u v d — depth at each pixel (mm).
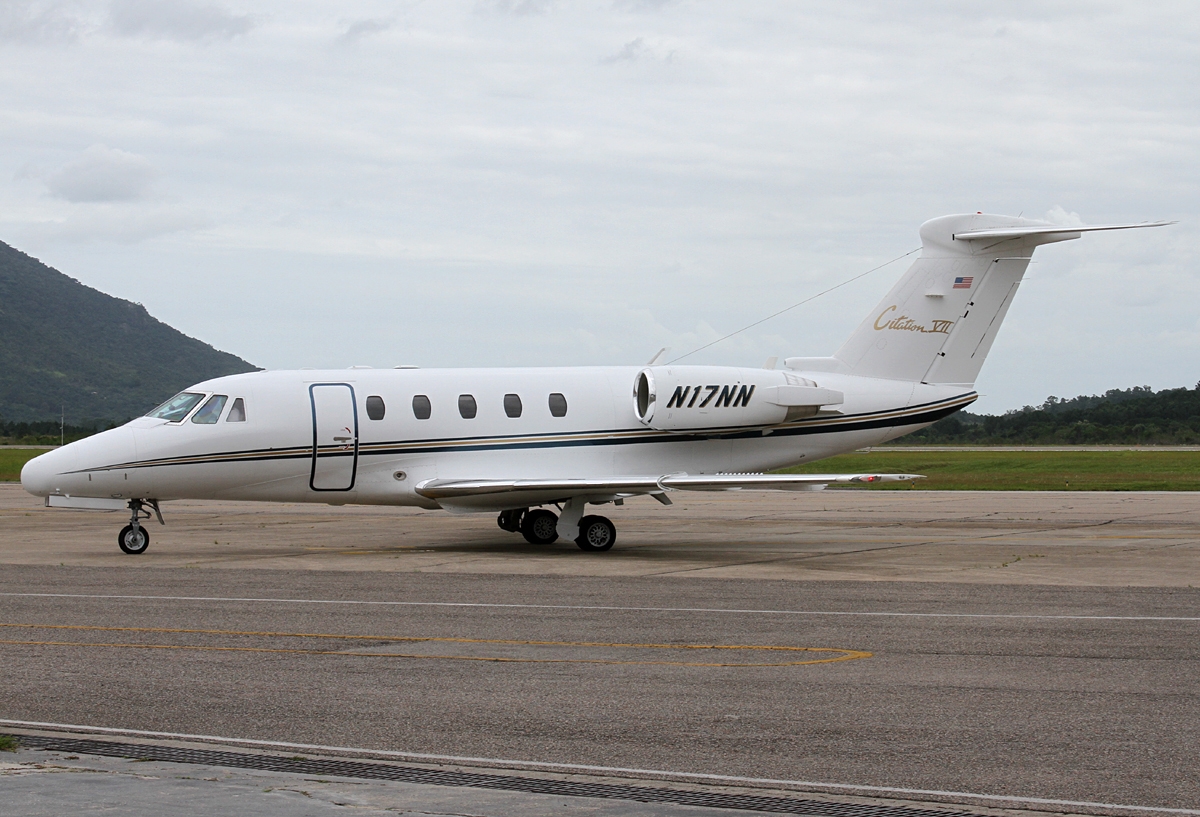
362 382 21984
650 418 22734
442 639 12141
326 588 16266
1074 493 40875
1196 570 18516
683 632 12531
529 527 23844
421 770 7422
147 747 7949
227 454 20984
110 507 21141
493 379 22797
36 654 11344
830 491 43594
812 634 12414
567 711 8984
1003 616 13625
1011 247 24469
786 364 24297
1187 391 128250
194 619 13492
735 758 7715
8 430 169125
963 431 127875
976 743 8055
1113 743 8047
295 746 7980
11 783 6914
